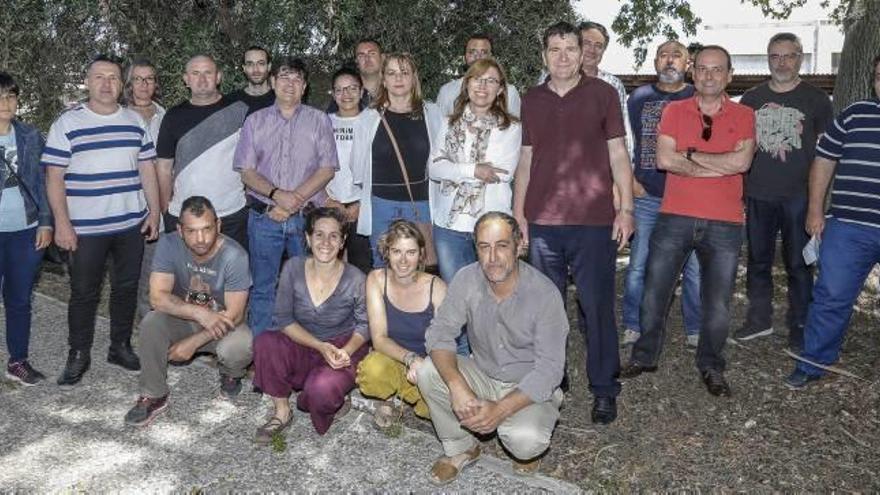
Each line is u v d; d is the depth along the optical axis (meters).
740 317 6.02
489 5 7.98
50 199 4.57
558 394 3.82
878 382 4.74
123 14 7.39
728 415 4.41
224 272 4.37
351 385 4.07
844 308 4.62
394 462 3.88
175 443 4.05
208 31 7.37
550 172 4.18
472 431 3.70
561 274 4.29
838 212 4.60
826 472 3.83
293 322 4.14
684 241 4.52
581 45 4.12
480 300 3.73
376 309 4.06
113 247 4.84
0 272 4.55
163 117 5.02
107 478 3.70
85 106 4.66
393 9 7.40
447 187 4.47
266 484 3.67
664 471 3.86
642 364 4.80
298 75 4.77
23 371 4.75
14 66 7.39
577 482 3.79
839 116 4.62
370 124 4.76
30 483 3.65
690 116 4.47
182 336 4.37
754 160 5.21
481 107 4.33
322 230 4.01
